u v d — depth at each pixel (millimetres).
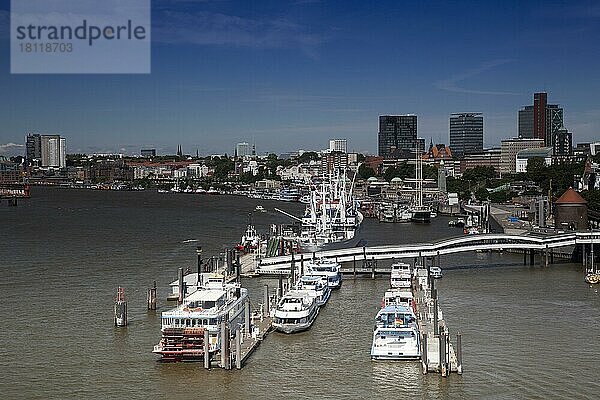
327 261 199875
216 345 120625
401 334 122125
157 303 164500
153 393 106125
